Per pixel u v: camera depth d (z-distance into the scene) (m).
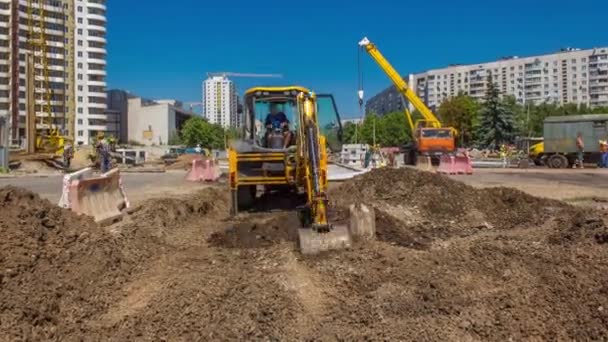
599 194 15.90
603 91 114.19
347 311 5.80
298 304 5.97
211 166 24.52
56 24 86.12
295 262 7.45
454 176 25.31
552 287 6.28
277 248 8.43
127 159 43.34
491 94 68.25
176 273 7.26
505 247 8.11
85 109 107.62
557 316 5.56
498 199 12.05
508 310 5.71
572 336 5.17
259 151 12.01
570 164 33.19
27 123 40.22
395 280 6.61
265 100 12.47
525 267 7.04
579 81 116.12
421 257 7.57
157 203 12.05
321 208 8.12
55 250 7.70
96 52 108.25
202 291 6.25
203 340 5.22
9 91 72.06
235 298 6.07
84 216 9.67
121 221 11.12
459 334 5.21
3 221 8.06
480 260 7.40
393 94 136.25
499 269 6.99
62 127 80.12
